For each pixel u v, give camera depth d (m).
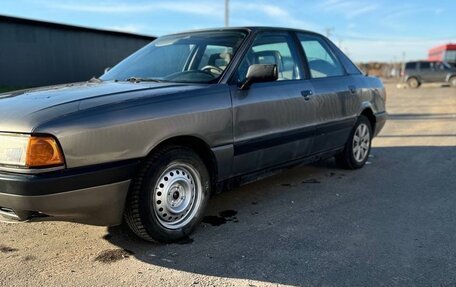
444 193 4.85
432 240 3.58
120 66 4.58
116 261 3.22
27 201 2.76
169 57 4.36
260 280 2.95
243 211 4.30
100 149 2.96
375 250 3.40
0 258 3.28
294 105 4.44
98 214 3.10
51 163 2.79
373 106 5.93
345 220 4.05
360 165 5.94
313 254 3.33
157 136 3.23
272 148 4.24
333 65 5.40
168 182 3.40
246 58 4.11
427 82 32.41
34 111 2.93
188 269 3.10
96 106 3.02
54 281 2.93
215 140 3.66
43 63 20.52
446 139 8.44
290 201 4.61
